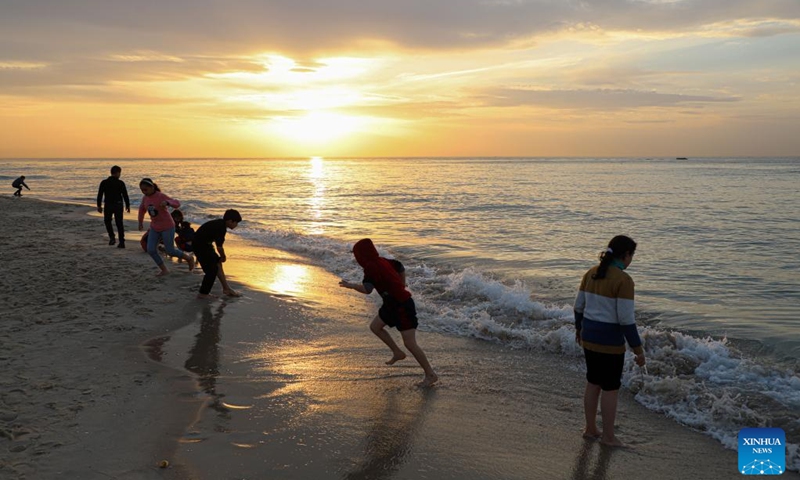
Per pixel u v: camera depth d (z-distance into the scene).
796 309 9.49
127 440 4.28
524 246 16.86
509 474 4.11
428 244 17.14
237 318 7.95
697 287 11.36
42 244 13.88
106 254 12.43
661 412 5.43
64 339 6.67
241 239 17.53
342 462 4.15
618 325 4.49
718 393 5.71
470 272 11.37
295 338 7.21
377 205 31.80
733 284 11.62
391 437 4.59
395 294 5.82
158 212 10.16
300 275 11.72
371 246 5.92
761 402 5.45
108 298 8.62
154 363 6.02
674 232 20.17
